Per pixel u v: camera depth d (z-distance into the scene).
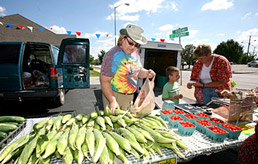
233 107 1.57
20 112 4.63
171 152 1.08
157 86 8.81
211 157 2.40
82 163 0.90
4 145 1.11
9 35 14.67
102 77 1.68
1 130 1.22
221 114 1.72
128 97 1.92
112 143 0.95
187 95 7.44
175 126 1.53
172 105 1.90
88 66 4.41
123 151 0.97
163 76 8.39
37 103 5.57
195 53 2.18
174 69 2.56
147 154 0.98
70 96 6.97
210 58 2.29
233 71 25.23
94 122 1.24
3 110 4.79
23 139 1.08
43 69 5.23
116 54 1.68
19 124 1.38
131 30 1.56
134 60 1.82
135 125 1.24
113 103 1.47
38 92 4.12
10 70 3.87
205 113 1.76
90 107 5.32
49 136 1.01
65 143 0.95
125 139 0.99
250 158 1.19
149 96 1.53
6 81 3.90
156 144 1.08
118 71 1.71
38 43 4.36
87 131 1.07
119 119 1.22
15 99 4.04
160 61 9.38
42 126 1.17
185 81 13.25
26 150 0.89
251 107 1.64
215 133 1.25
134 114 1.46
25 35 15.45
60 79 4.93
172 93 2.65
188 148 1.14
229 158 2.45
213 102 2.10
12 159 0.93
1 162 0.90
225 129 1.36
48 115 4.43
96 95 7.24
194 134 1.38
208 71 2.35
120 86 1.81
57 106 5.27
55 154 0.93
